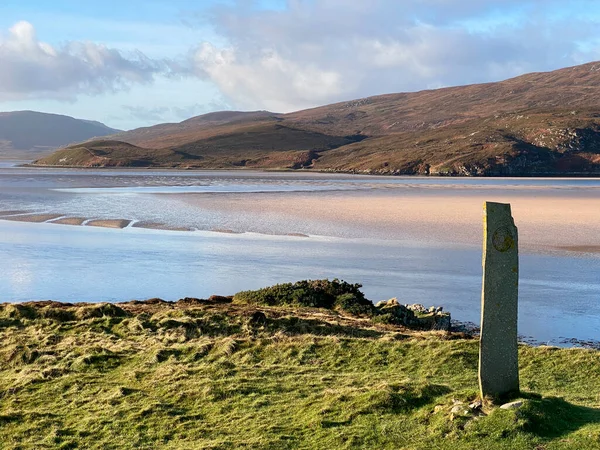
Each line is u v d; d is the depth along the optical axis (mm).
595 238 54469
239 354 18875
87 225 61125
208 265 42406
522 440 11344
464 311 31391
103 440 13344
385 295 34562
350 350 19000
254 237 55031
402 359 18141
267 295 28953
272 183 152375
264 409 14570
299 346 19328
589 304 32438
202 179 171625
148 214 71062
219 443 12750
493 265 12844
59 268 41031
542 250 48312
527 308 31719
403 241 53188
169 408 14891
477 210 79250
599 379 16297
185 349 19281
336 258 45125
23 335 21031
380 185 148500
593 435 11203
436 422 12555
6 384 17062
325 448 12266
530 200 96312
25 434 13812
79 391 16312
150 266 42000
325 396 14734
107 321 22453
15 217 66188
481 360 12891
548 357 18141
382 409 13578
